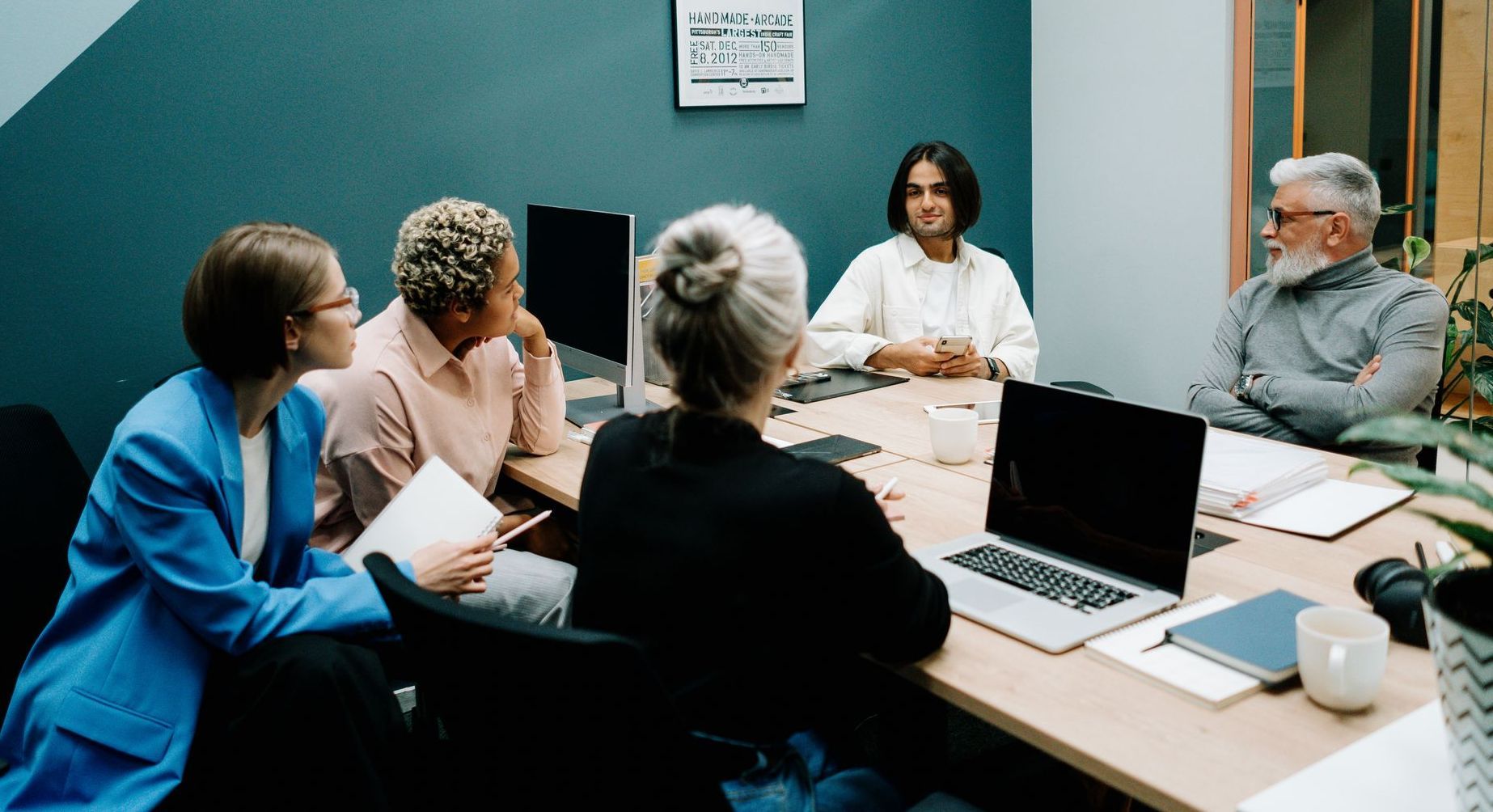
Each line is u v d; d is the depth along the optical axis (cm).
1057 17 398
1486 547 88
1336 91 337
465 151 297
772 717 125
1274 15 345
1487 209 303
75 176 251
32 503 177
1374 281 246
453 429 218
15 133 244
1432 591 91
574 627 133
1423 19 314
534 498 261
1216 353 268
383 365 208
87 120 250
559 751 113
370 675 159
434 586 176
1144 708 124
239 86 265
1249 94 353
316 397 188
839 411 263
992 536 175
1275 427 247
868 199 374
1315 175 244
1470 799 92
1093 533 160
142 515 154
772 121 348
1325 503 186
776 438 239
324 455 207
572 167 314
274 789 156
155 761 156
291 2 268
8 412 180
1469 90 304
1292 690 127
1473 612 90
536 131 306
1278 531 176
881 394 280
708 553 120
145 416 157
